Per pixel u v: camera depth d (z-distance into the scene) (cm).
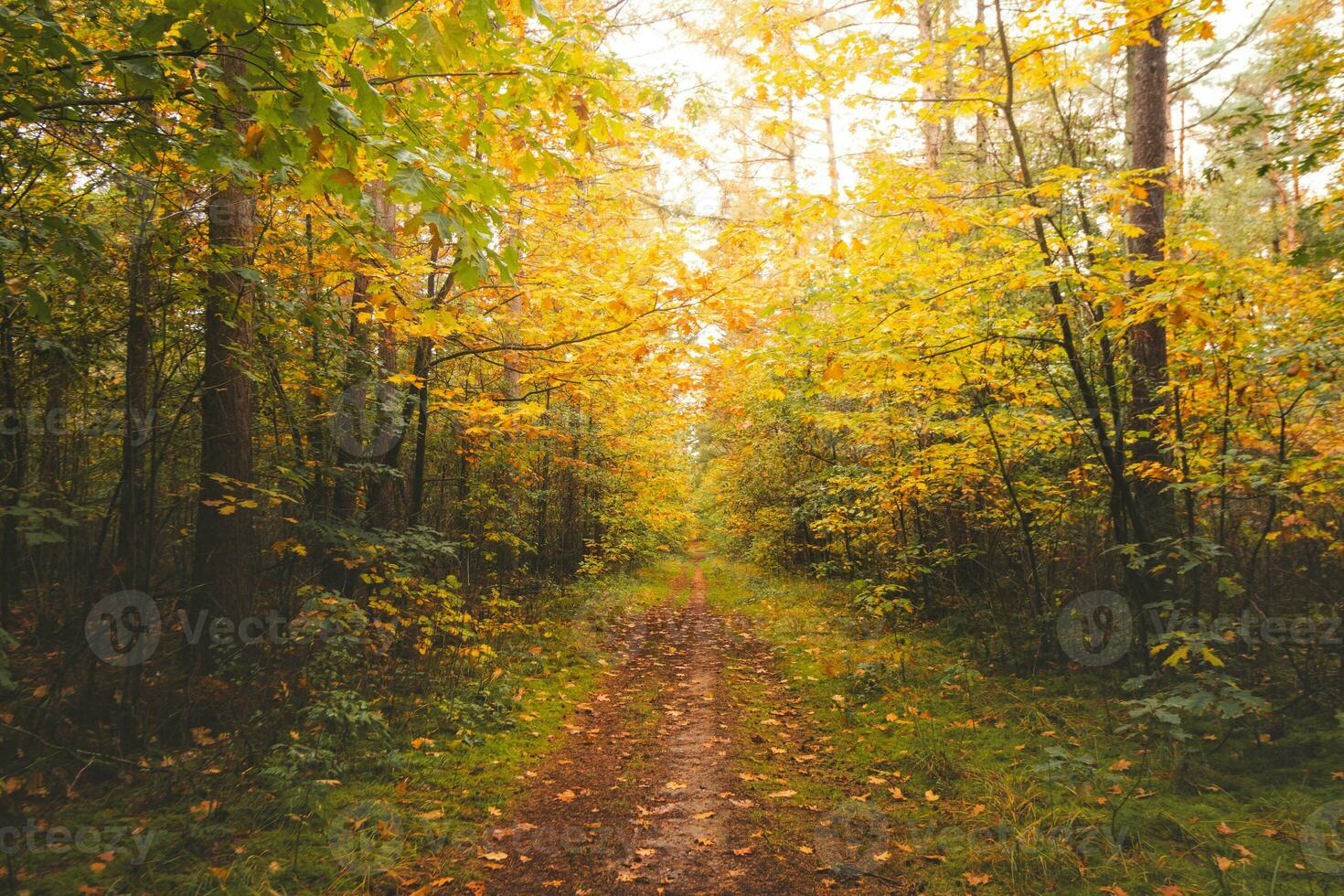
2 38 265
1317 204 496
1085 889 313
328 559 644
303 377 608
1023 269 515
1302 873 311
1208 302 497
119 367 559
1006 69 538
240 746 426
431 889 326
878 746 514
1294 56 496
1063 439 654
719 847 375
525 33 434
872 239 534
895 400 766
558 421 1086
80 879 296
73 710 426
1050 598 694
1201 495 534
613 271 567
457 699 581
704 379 755
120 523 490
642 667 840
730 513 2156
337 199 539
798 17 579
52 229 326
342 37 252
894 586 805
